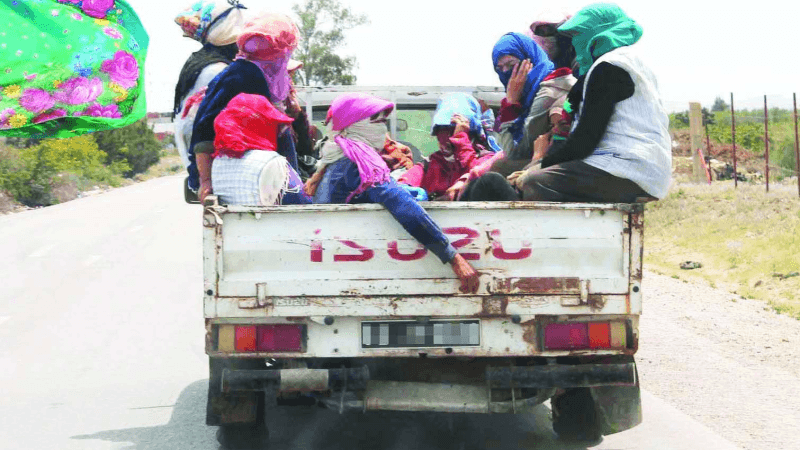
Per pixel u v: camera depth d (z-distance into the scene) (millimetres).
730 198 19188
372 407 5246
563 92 6367
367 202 5391
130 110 7223
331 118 5500
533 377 5160
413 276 5188
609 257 5219
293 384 5141
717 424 6531
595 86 5461
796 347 8875
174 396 7551
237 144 5590
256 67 6090
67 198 37000
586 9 5750
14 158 35781
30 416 7004
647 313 10672
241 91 6051
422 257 5191
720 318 10305
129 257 16516
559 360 5391
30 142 42250
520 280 5164
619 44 5637
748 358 8508
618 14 5730
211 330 5191
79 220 24859
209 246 5168
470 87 9062
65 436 6492
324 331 5195
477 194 5863
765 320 10141
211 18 7148
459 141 7008
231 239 5184
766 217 16328
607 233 5203
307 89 8938
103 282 13656
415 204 5113
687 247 15352
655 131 5500
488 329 5195
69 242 19172
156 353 9117
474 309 5168
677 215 18188
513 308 5164
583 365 5176
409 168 7125
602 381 5164
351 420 6777
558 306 5164
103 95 7047
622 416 5520
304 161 7332
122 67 7109
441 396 5320
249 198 5539
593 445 6090
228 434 5926
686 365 8266
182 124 7129
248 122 5668
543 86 6410
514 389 5336
